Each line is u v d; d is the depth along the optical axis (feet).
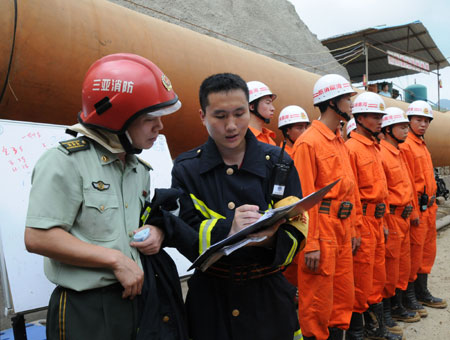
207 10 28.94
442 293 13.99
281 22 37.04
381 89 41.47
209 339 4.59
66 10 8.24
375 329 10.43
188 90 10.78
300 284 8.19
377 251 10.17
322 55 40.60
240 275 4.51
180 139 11.53
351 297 8.63
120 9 9.82
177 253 6.79
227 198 4.48
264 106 10.41
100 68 3.90
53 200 3.60
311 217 7.86
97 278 3.75
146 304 3.99
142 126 3.98
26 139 6.06
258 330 4.50
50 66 7.88
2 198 5.49
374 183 9.95
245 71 13.09
